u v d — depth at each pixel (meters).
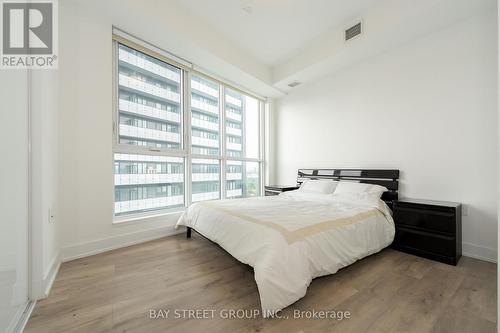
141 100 2.89
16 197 1.28
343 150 3.46
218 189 3.91
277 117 4.72
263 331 1.17
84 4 2.17
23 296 1.34
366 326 1.22
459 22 2.33
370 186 2.77
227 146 4.07
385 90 2.94
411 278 1.76
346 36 2.83
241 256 1.57
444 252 2.06
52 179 1.83
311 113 3.99
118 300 1.46
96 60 2.31
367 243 2.01
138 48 2.70
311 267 1.50
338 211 2.18
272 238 1.45
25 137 1.40
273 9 2.59
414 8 2.21
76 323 1.24
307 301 1.45
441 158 2.44
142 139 2.90
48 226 1.66
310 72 3.55
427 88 2.56
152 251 2.36
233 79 3.78
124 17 2.33
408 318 1.29
